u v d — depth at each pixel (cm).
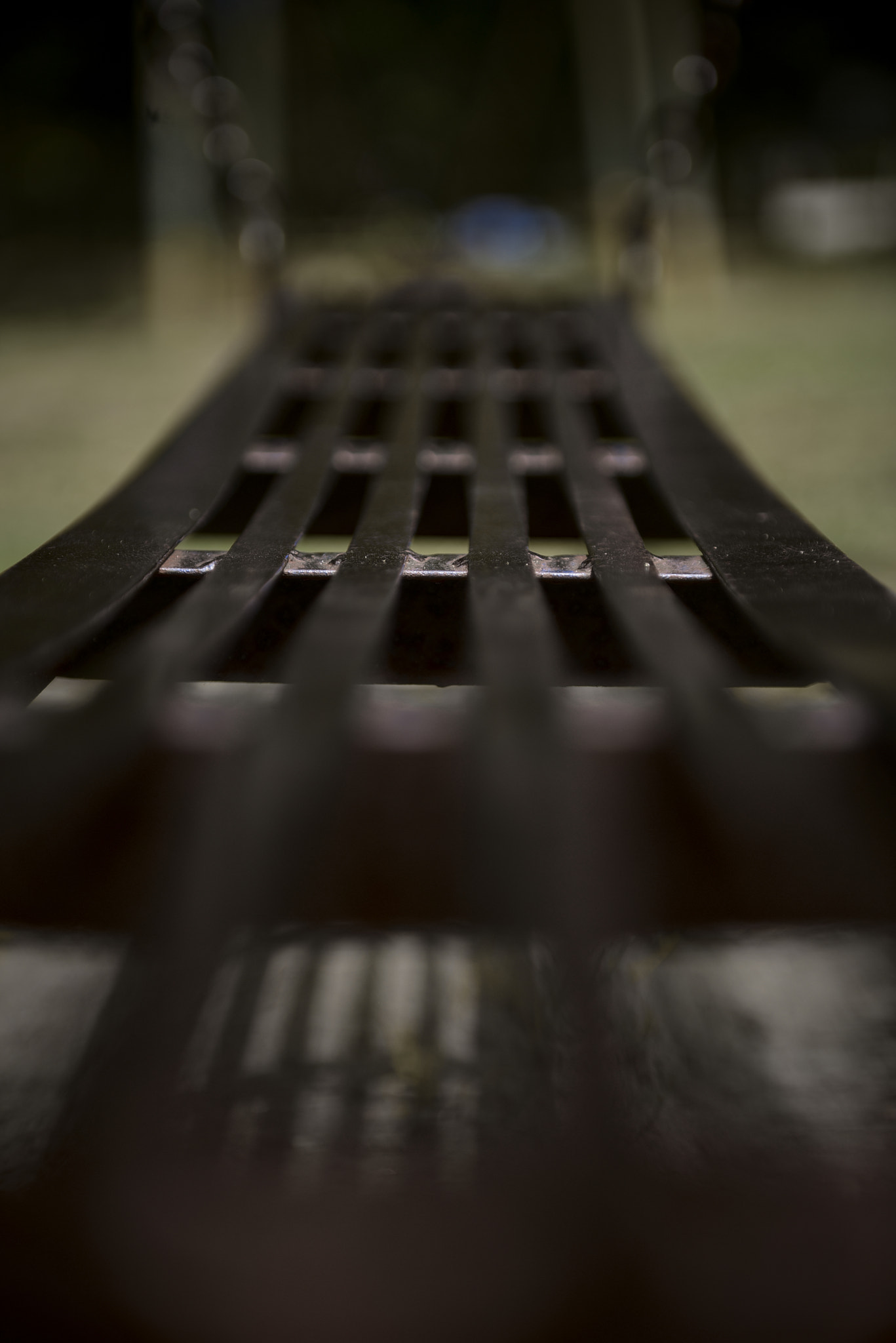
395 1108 127
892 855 138
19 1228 116
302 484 159
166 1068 129
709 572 143
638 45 408
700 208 381
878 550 181
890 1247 115
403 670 142
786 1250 115
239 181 276
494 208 779
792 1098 128
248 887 129
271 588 142
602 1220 119
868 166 712
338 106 751
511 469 163
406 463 165
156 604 142
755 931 136
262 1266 113
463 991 133
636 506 168
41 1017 131
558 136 825
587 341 208
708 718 130
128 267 493
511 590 140
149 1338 105
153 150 371
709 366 288
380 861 139
